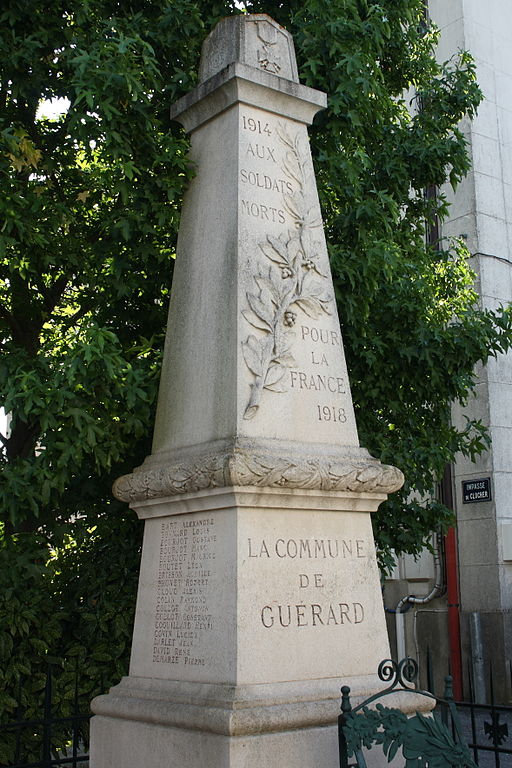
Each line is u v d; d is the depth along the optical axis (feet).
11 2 20.63
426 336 25.68
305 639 15.24
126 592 22.89
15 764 18.60
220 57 19.31
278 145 18.54
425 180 28.58
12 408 19.38
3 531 22.74
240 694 13.99
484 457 38.96
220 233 17.65
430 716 14.93
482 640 37.52
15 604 20.80
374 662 16.12
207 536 15.60
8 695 20.85
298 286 17.56
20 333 25.17
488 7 44.52
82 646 22.34
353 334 24.64
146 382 21.20
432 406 28.25
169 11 22.80
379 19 24.50
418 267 27.27
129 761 15.58
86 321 23.27
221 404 16.21
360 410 26.16
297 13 24.11
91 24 22.07
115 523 23.12
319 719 14.38
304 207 18.44
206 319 17.31
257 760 13.53
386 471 16.85
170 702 15.10
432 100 29.55
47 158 22.53
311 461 15.80
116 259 22.44
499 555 37.86
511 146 43.57
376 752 15.14
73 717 19.45
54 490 21.36
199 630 15.26
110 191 22.40
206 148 19.16
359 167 25.13
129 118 20.57
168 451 17.33
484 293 40.29
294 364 16.89
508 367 40.40
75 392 19.94
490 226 41.37
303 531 15.83
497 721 18.58
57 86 21.84
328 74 23.76
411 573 40.11
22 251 21.66
